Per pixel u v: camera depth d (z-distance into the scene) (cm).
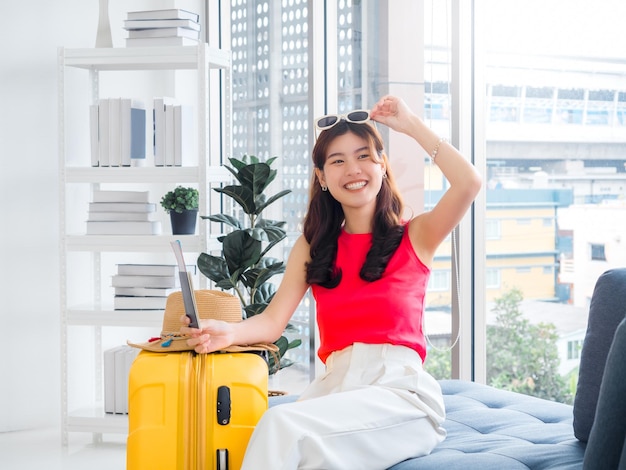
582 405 232
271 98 488
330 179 255
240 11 507
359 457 219
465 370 399
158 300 408
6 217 452
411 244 253
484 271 400
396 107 256
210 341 243
